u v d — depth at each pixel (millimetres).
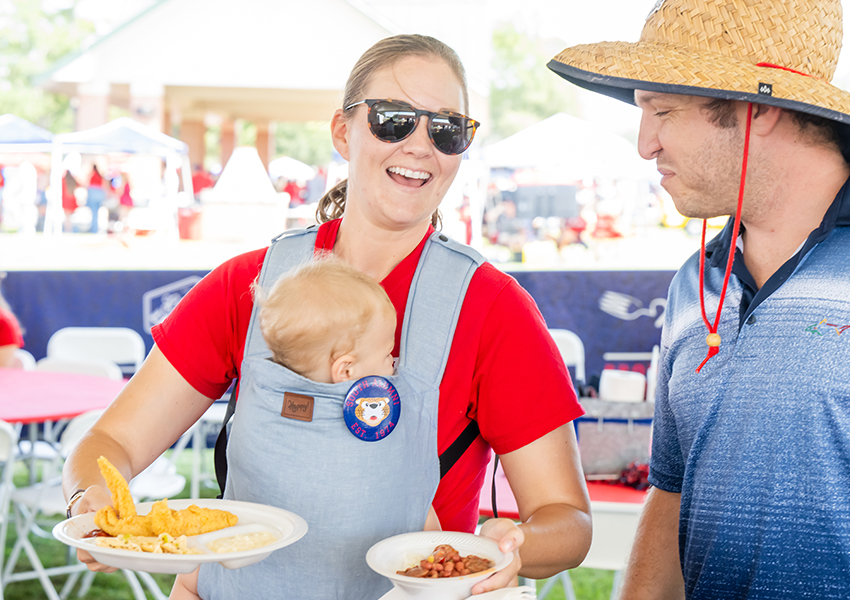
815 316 1247
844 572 1231
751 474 1292
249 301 1517
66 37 25812
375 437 1271
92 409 3709
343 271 1376
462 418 1390
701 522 1356
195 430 5082
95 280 6312
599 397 2963
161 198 11703
